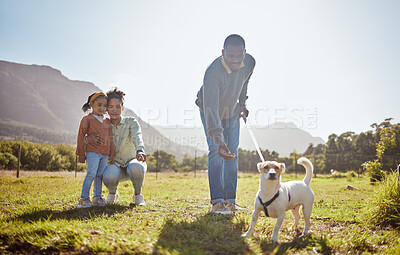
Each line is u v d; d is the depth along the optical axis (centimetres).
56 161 4825
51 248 313
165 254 275
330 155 3559
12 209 532
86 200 543
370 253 329
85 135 561
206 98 498
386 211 470
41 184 1053
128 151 592
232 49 497
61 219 424
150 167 5909
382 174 595
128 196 779
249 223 425
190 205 631
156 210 537
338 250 338
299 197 392
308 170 419
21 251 317
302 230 423
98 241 311
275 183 357
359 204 687
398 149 1376
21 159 4356
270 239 359
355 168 3319
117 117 579
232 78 521
